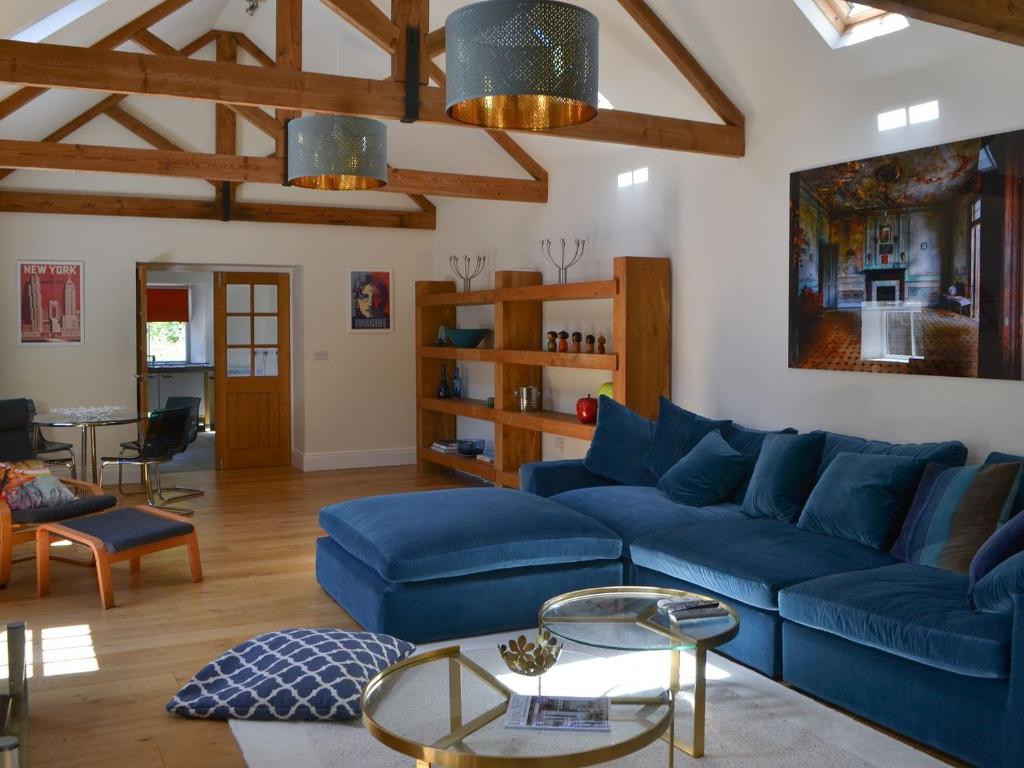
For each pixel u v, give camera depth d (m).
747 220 5.69
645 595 3.66
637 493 5.17
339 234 9.46
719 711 3.46
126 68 4.27
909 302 4.64
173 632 4.42
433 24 6.73
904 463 4.07
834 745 3.19
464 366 9.32
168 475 9.09
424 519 4.46
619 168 6.89
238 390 9.56
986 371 4.27
